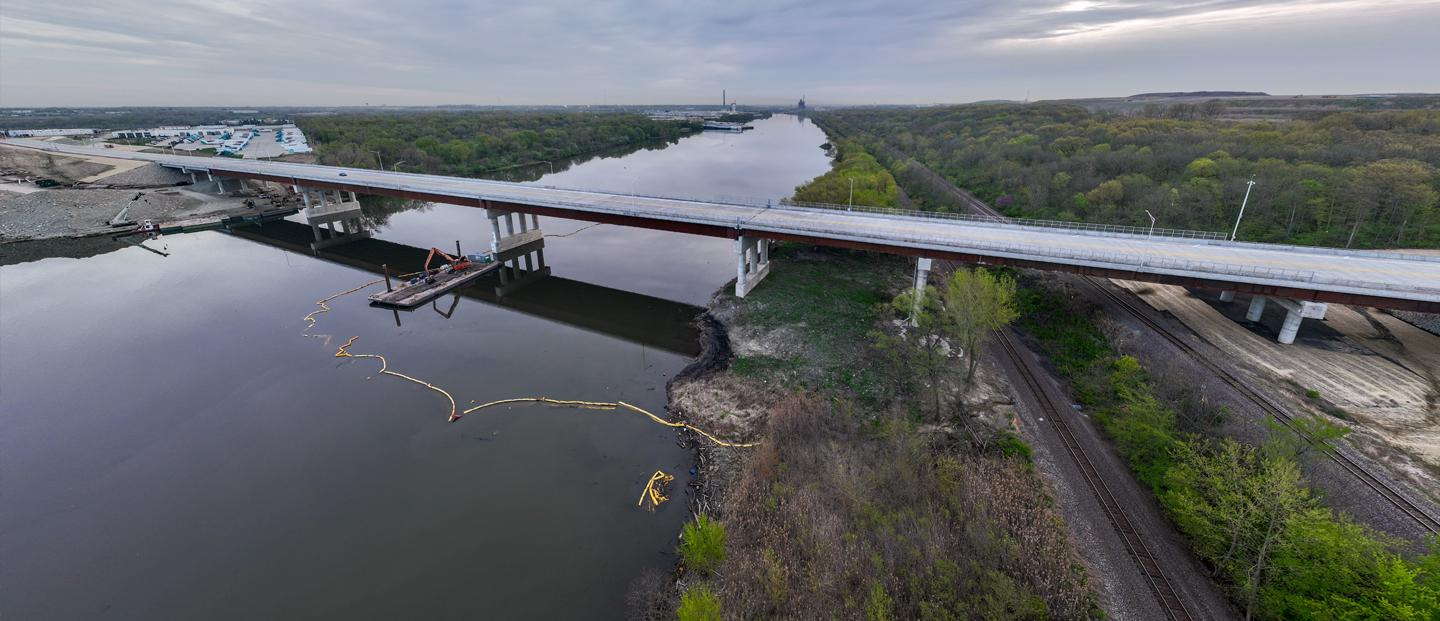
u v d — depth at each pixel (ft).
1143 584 106.01
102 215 412.98
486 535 131.85
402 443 165.78
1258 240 271.49
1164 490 127.34
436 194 339.36
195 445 166.30
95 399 189.06
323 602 115.96
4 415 180.34
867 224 247.70
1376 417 149.79
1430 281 173.47
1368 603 86.38
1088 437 149.69
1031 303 232.53
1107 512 123.03
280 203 481.05
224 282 301.63
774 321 231.09
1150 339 195.31
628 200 310.04
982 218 265.75
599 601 114.11
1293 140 400.26
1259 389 163.02
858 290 258.78
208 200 471.21
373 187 370.73
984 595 98.73
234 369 208.33
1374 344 186.60
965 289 166.30
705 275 309.22
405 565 124.06
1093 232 230.89
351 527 135.23
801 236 234.38
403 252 362.53
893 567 106.42
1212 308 217.36
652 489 143.95
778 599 103.45
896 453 138.10
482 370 206.80
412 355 218.79
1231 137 423.64
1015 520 119.34
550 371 205.46
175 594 119.14
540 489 146.10
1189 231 273.54
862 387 180.86
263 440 168.04
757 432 163.43
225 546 130.72
